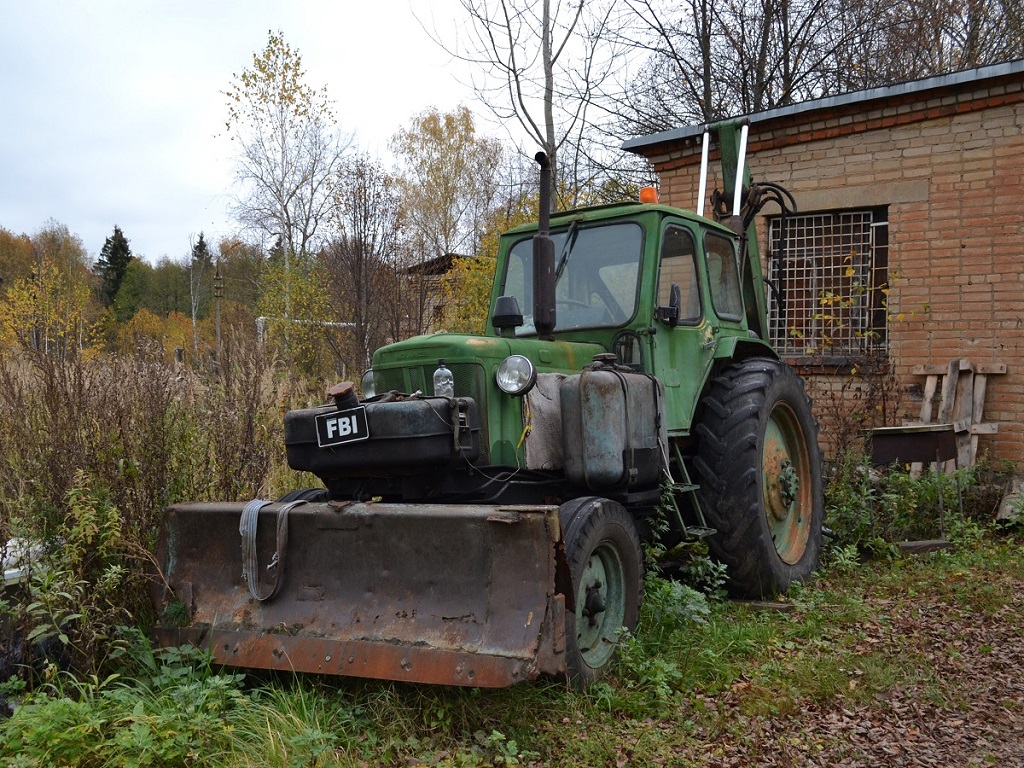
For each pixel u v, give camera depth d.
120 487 4.50
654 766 3.14
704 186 6.85
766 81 15.62
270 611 3.83
